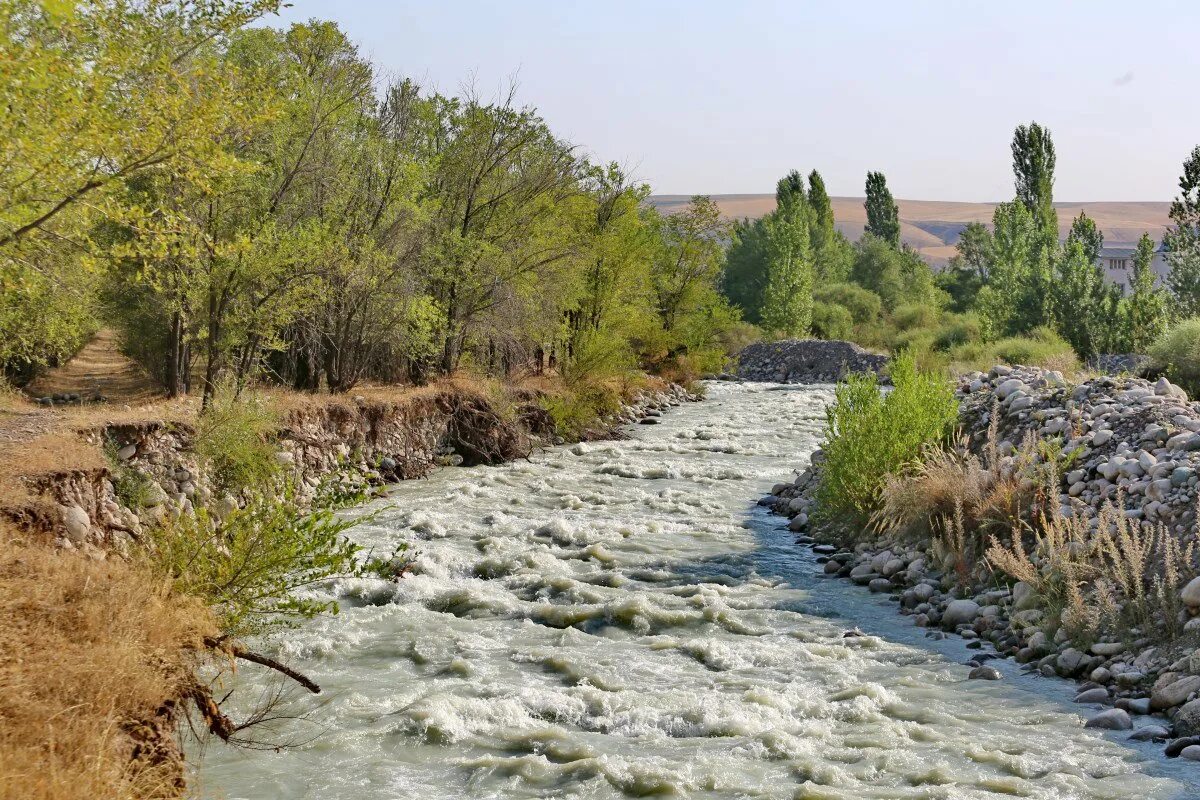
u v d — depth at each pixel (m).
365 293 22.02
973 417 15.62
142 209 9.99
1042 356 41.59
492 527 15.67
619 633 10.74
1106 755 7.41
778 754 7.52
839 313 72.19
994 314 53.56
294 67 19.80
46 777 4.69
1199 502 9.83
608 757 7.40
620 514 17.09
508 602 11.58
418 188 23.53
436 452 22.44
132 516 11.96
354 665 9.50
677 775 7.08
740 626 10.82
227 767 7.18
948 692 8.81
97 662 5.70
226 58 17.56
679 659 9.83
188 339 18.59
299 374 24.53
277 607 7.98
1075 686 8.91
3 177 8.52
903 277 91.75
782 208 88.12
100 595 6.53
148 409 15.98
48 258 10.38
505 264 26.36
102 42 9.05
